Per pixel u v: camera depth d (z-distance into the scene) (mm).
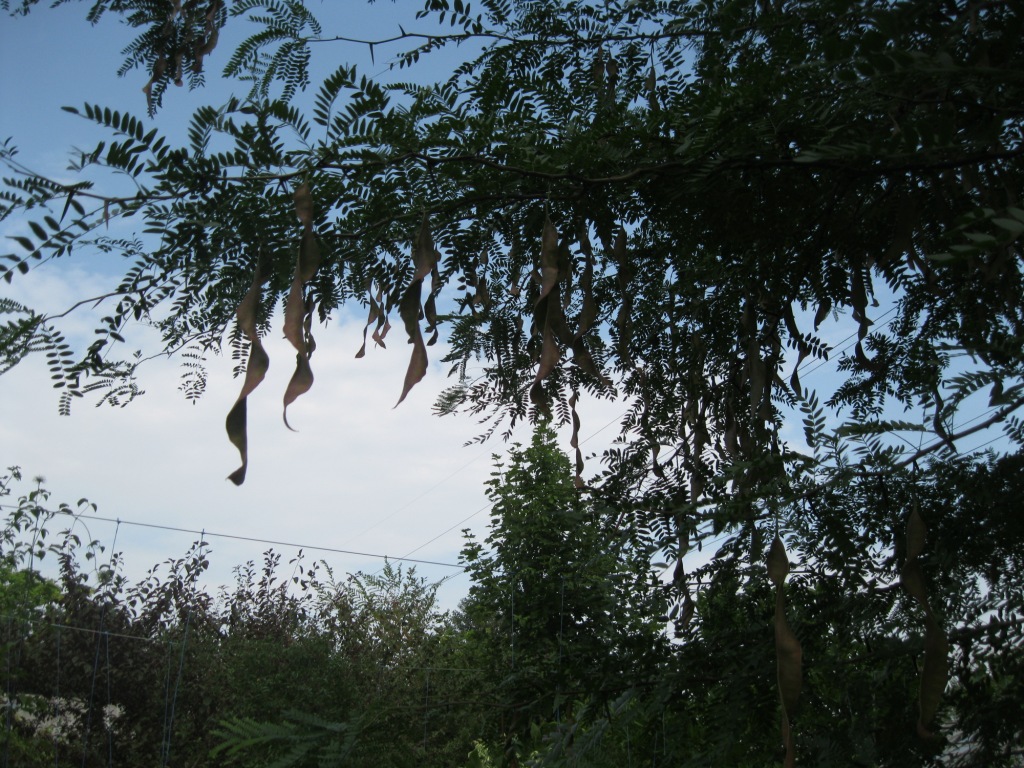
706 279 2432
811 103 1691
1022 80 1281
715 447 2723
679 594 2137
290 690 7430
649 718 2105
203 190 1568
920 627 1815
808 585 1975
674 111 1868
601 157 1830
